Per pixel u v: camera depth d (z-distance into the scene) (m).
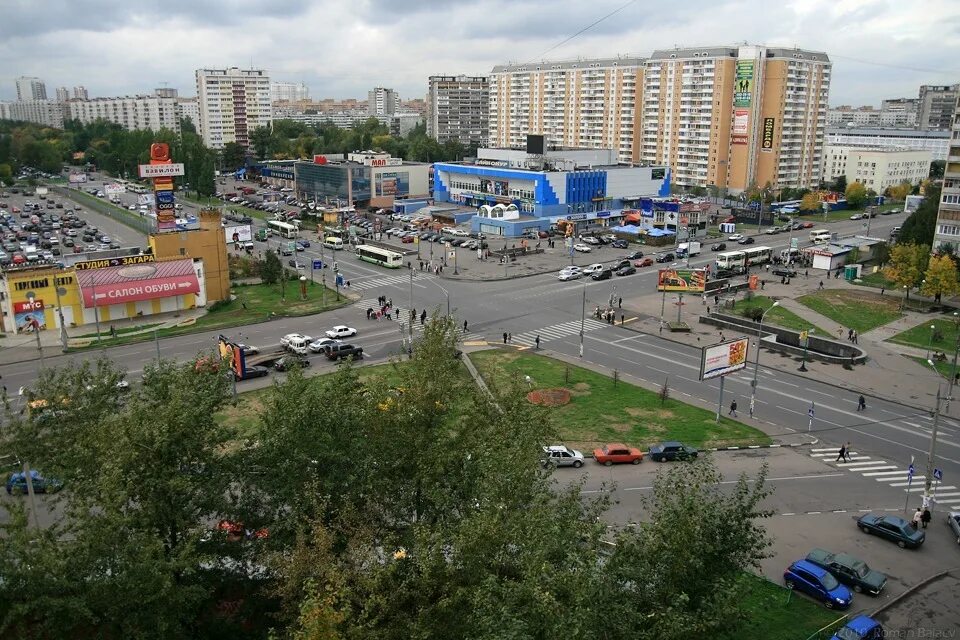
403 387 45.16
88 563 29.16
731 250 159.62
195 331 97.25
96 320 95.50
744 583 31.70
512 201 190.62
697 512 31.73
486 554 30.34
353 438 40.53
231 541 37.50
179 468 35.53
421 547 31.39
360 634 27.94
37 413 44.97
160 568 29.73
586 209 192.12
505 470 35.38
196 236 109.81
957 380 81.31
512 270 136.38
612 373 82.06
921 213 141.00
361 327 99.88
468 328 99.62
